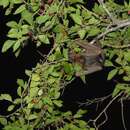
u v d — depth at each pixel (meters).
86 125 6.88
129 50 6.70
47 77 5.96
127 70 6.59
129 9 6.56
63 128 6.73
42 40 5.40
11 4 5.28
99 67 5.80
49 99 6.10
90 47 5.71
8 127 6.32
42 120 6.61
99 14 6.20
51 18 5.50
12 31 5.29
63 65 5.83
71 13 5.59
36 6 5.35
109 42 6.73
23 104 6.19
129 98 7.12
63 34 5.70
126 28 6.68
